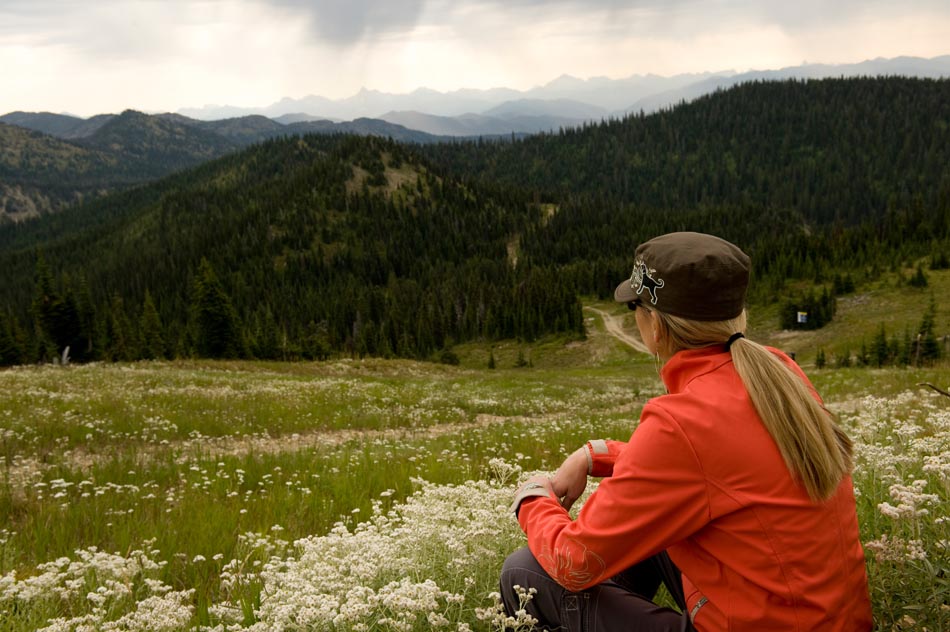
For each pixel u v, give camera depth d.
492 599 2.83
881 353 61.28
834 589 1.82
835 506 1.88
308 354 87.19
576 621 2.21
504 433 12.61
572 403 22.31
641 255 2.15
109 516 6.07
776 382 1.87
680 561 2.02
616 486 1.95
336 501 6.63
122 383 19.92
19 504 6.69
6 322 67.62
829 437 1.84
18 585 3.33
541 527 2.26
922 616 2.39
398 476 7.92
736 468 1.82
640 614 2.13
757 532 1.80
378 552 3.14
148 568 4.02
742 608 1.86
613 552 1.95
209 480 8.05
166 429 12.57
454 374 41.28
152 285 186.12
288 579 3.02
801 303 90.00
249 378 26.41
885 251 108.00
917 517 2.70
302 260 193.88
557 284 125.31
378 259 193.00
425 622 2.65
